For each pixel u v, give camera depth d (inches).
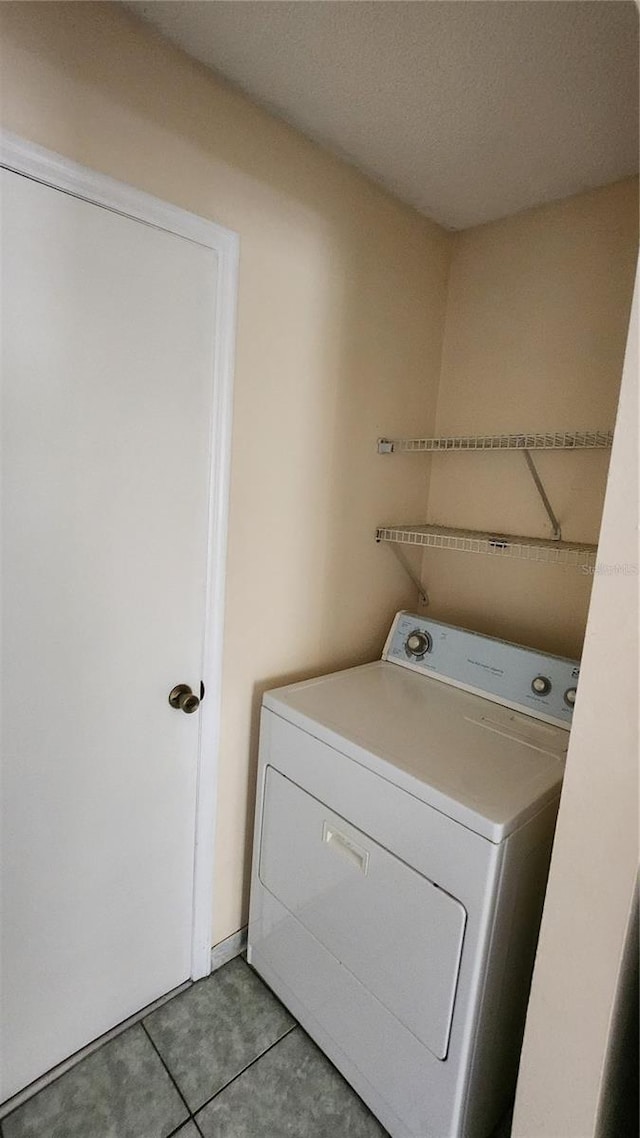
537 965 36.8
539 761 48.6
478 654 63.9
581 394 61.9
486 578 72.3
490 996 43.5
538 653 59.4
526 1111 38.4
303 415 61.1
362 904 49.5
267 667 63.7
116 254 44.7
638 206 56.6
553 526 64.8
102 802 51.8
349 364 64.6
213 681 58.1
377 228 64.1
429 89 47.2
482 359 71.1
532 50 42.1
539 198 63.1
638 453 29.9
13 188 39.0
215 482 54.6
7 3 36.9
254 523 58.9
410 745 50.2
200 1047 56.0
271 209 53.9
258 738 64.2
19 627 44.3
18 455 42.1
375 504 71.8
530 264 65.7
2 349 40.3
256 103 50.9
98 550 47.6
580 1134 35.9
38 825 48.0
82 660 48.3
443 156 56.9
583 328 61.4
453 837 42.2
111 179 43.1
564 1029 35.9
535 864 44.6
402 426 72.6
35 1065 51.4
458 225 71.1
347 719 54.9
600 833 33.0
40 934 49.8
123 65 42.6
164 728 55.2
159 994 60.5
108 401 46.1
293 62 45.4
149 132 44.7
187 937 62.1
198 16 41.6
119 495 48.1
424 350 73.1
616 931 32.9
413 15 39.8
